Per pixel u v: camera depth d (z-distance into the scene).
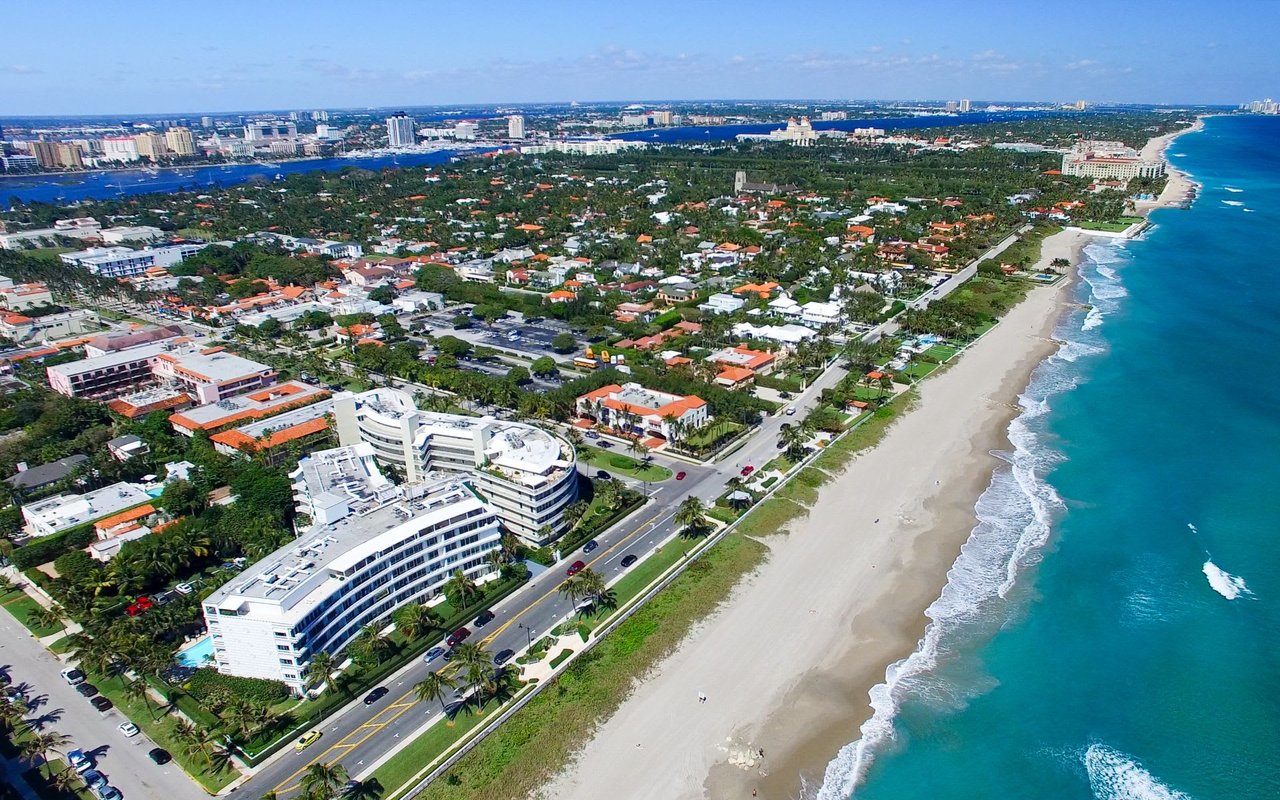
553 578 157.38
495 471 173.00
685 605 147.50
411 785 109.44
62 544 165.88
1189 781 111.62
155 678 130.12
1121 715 123.25
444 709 123.88
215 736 114.31
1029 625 143.88
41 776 112.25
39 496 190.25
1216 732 119.50
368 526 148.75
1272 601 148.75
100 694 128.00
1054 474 199.38
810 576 158.38
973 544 169.88
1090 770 113.69
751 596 151.75
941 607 149.25
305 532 157.50
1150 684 129.12
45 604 153.12
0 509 183.88
